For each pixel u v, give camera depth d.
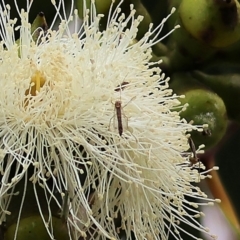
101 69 0.19
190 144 0.20
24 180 0.19
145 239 0.19
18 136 0.19
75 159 0.19
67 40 0.20
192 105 0.20
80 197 0.19
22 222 0.19
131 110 0.19
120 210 0.19
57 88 0.19
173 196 0.19
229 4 0.20
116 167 0.19
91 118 0.19
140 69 0.20
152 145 0.19
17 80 0.19
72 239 0.19
